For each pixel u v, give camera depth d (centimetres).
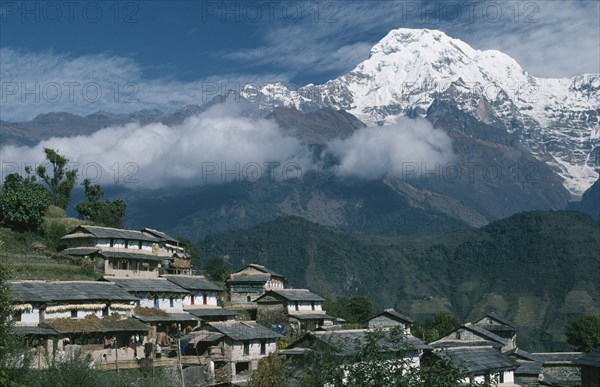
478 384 4703
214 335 9944
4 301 5891
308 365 5941
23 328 8238
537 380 12669
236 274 16788
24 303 8488
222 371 9631
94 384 5962
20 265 11069
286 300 14650
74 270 11750
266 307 14762
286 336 12812
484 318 16238
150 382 7750
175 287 11981
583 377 8244
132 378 7831
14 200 13575
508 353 13462
